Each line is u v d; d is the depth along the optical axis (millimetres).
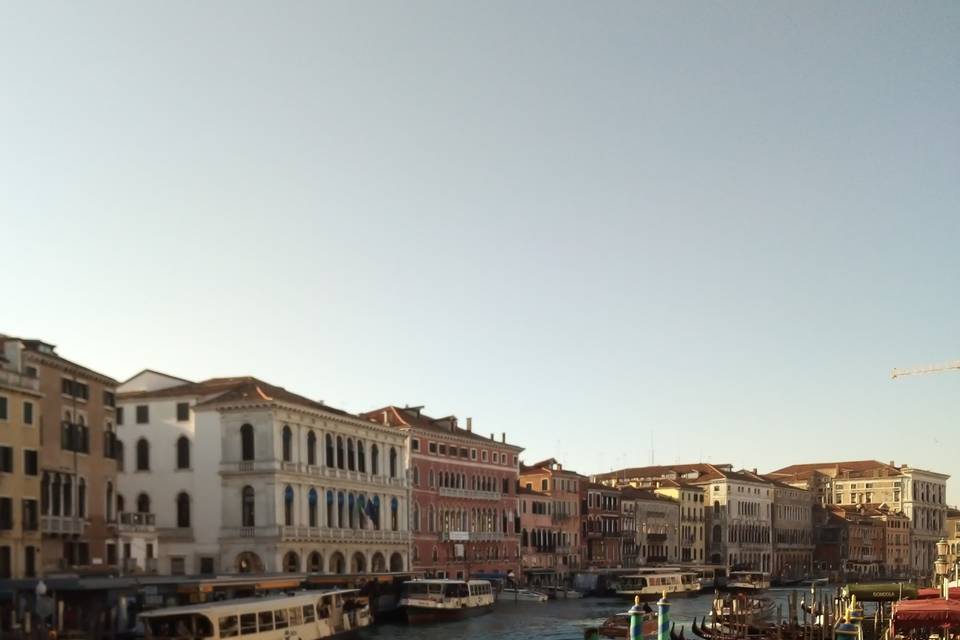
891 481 172625
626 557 120812
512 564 99062
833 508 161875
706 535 138125
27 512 48062
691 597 95625
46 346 51469
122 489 69812
